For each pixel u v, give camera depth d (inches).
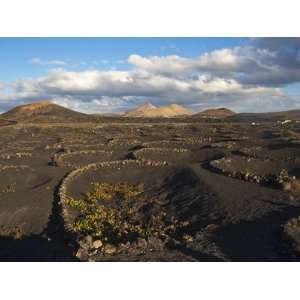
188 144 2240.4
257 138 2536.9
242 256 604.7
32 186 1288.1
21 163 1684.3
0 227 949.2
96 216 952.3
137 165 1508.4
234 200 979.9
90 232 836.0
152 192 1251.2
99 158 1802.4
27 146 2378.2
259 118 5388.8
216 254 621.3
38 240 834.8
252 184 1121.4
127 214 1047.6
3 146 2380.7
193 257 616.1
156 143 2240.4
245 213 876.0
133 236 844.0
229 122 4778.5
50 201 1083.3
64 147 2140.7
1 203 1096.2
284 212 837.8
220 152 1756.9
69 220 899.4
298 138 2203.5
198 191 1121.4
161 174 1396.4
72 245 738.8
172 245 688.4
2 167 1502.2
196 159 1707.7
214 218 896.3
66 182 1253.1
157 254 638.5
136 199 1179.3
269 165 1390.3
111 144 2260.1
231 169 1322.6
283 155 1596.9
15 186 1290.6
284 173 1251.2
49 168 1513.3
